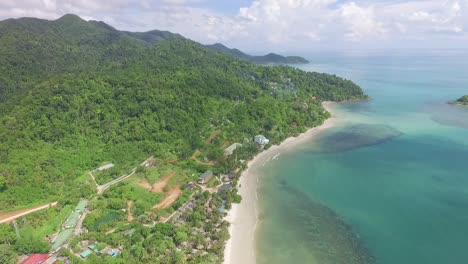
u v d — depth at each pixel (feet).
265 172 488.85
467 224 345.72
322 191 428.15
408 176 462.60
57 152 458.50
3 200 358.23
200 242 310.24
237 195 405.80
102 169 453.17
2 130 457.68
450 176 458.09
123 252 288.10
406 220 357.20
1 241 298.15
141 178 434.30
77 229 331.57
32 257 283.38
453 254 302.25
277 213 377.30
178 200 386.73
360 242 323.37
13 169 398.21
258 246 319.47
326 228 347.56
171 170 456.86
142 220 347.56
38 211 350.64
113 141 511.40
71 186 403.95
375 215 368.89
